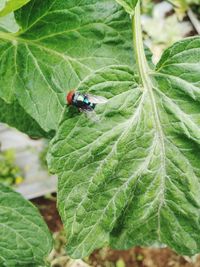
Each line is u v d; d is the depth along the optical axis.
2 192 0.17
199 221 0.16
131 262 0.32
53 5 0.16
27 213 0.17
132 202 0.16
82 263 0.32
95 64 0.16
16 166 0.35
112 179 0.15
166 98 0.15
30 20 0.16
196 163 0.15
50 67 0.16
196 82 0.15
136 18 0.15
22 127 0.20
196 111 0.15
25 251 0.17
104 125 0.15
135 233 0.16
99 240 0.16
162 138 0.15
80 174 0.15
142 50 0.15
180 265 0.32
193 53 0.15
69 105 0.14
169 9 0.39
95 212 0.15
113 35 0.16
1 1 0.16
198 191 0.15
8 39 0.17
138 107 0.15
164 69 0.15
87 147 0.14
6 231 0.17
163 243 0.16
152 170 0.15
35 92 0.16
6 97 0.17
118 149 0.15
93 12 0.16
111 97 0.14
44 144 0.35
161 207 0.16
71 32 0.16
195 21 0.38
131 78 0.15
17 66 0.17
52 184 0.35
